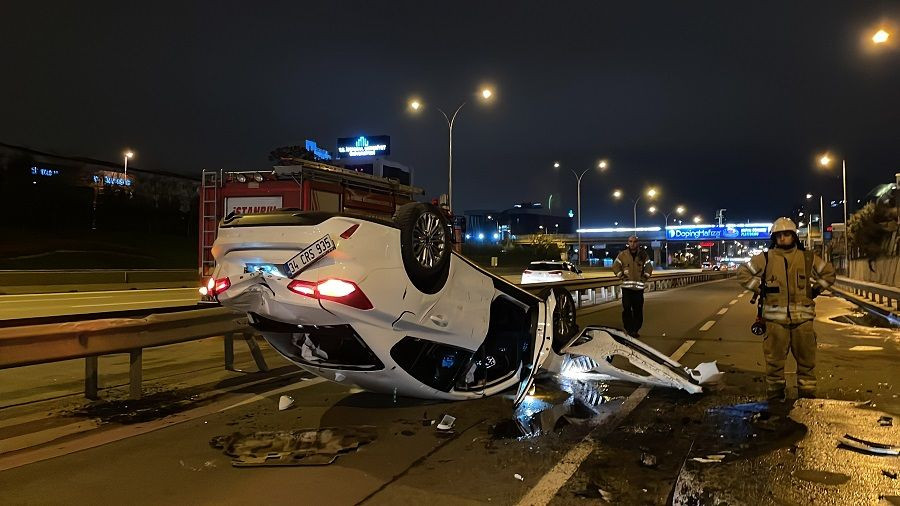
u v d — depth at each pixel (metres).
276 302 5.43
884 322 15.37
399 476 4.62
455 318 6.39
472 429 5.81
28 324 6.53
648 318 16.70
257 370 8.80
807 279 6.85
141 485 4.48
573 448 5.24
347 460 4.98
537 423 6.00
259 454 5.12
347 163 88.25
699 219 145.12
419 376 6.21
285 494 4.29
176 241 63.62
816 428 5.76
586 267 82.69
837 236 68.75
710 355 10.23
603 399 6.98
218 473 4.71
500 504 4.11
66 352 6.10
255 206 12.37
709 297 26.52
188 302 22.41
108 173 69.00
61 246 49.88
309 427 5.92
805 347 6.91
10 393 7.38
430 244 6.11
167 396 7.21
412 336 5.96
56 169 64.06
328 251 5.32
